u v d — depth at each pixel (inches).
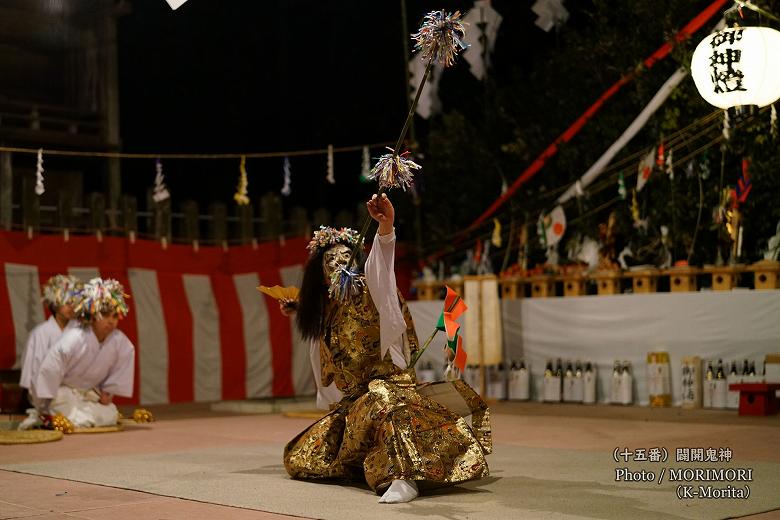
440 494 217.8
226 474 253.9
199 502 211.8
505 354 491.2
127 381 393.1
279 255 543.2
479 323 484.1
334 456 237.6
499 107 579.5
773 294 412.2
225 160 685.9
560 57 555.2
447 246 564.4
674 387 435.8
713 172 474.9
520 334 487.2
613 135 510.3
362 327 232.1
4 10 539.8
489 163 571.5
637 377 447.2
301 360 538.3
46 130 546.3
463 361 235.9
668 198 477.7
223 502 210.4
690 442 307.1
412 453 212.8
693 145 478.0
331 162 479.2
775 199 450.9
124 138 652.7
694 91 465.7
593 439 322.0
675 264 462.9
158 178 450.6
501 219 556.1
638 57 506.3
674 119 471.8
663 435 329.4
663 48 478.3
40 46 562.9
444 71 663.8
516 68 589.9
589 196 511.8
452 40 202.2
